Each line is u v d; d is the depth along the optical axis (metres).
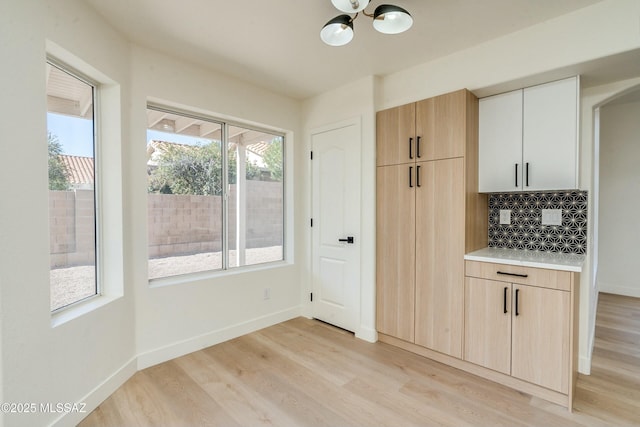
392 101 2.86
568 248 2.37
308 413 1.86
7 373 1.37
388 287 2.77
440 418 1.81
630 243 4.23
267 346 2.77
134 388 2.10
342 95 3.10
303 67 2.70
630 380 2.18
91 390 1.86
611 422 1.75
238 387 2.13
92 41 1.87
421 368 2.38
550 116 2.18
